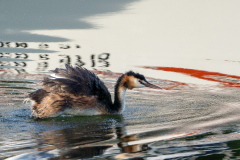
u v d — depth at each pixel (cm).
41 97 1449
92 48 2441
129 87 1559
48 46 2456
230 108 1538
